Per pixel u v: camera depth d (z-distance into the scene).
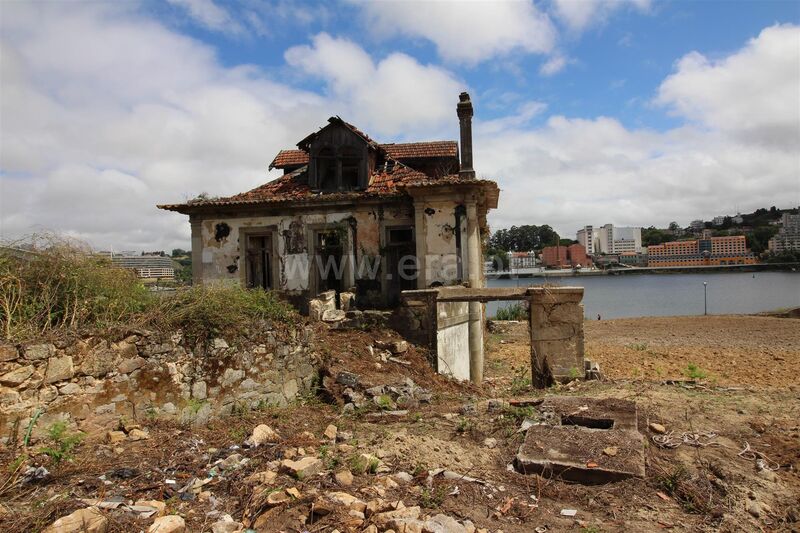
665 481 5.31
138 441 5.95
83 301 6.29
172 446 5.89
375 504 4.58
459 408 8.05
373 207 16.20
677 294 69.12
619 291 79.06
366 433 6.92
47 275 6.30
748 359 17.89
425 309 12.48
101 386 5.91
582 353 11.50
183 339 7.01
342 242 16.34
